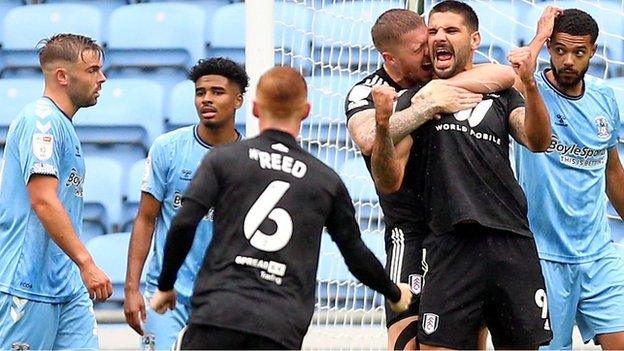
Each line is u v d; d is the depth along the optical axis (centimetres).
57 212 2055
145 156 3631
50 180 2077
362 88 1944
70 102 2172
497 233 1795
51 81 2162
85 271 2044
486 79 1834
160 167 2189
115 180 3491
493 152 1808
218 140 2192
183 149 2192
